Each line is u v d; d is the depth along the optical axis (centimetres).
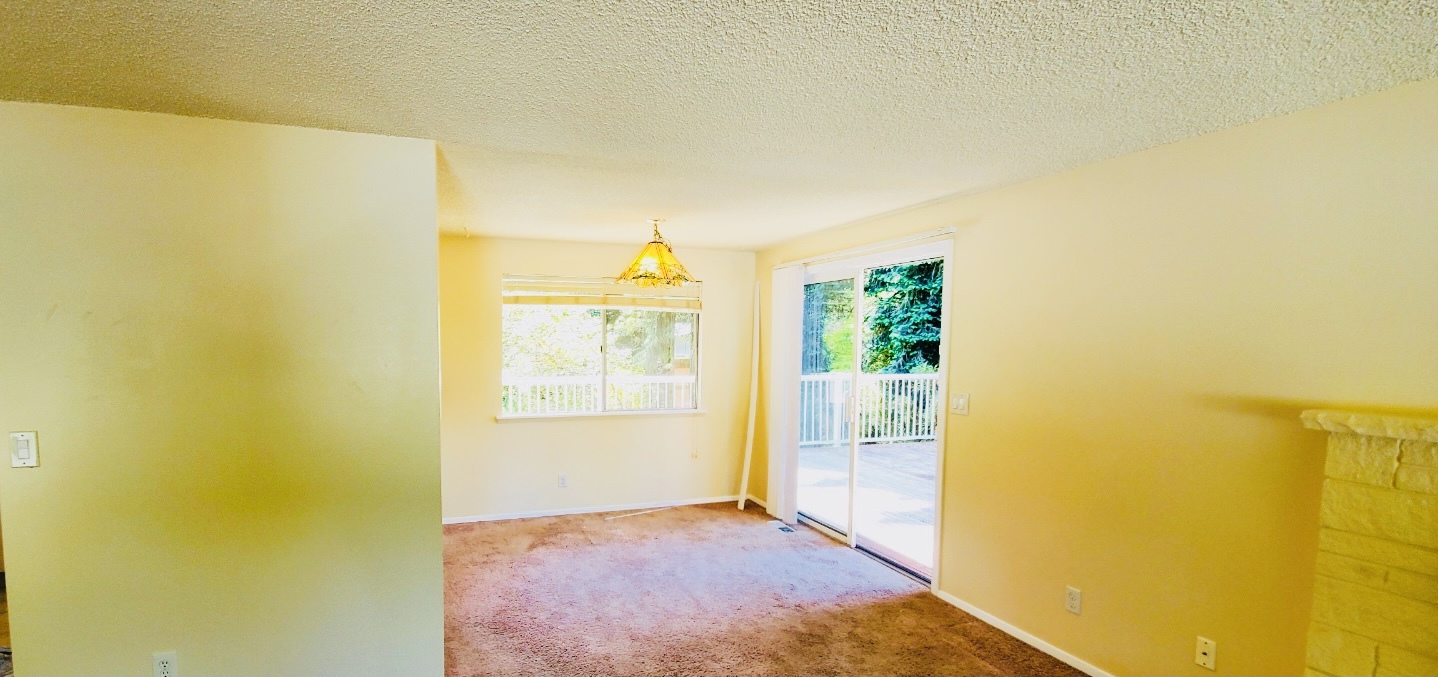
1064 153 218
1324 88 158
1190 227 201
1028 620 261
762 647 258
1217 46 134
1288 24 124
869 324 729
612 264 462
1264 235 182
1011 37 131
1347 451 160
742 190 279
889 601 305
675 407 491
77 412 175
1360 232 162
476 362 432
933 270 733
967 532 292
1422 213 152
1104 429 229
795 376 444
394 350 201
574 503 461
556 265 448
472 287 430
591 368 466
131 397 178
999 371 274
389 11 120
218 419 186
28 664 175
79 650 178
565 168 242
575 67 148
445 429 427
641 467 478
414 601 206
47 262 171
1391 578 153
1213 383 195
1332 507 163
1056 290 247
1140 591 217
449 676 235
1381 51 135
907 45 135
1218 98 166
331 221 194
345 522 198
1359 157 162
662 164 236
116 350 177
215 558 187
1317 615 166
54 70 148
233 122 185
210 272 184
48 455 173
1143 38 131
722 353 499
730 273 500
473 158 227
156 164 178
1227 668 192
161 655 183
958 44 134
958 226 295
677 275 367
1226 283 191
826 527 420
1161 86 158
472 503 435
